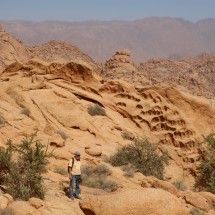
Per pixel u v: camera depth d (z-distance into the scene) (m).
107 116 22.48
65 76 25.83
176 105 23.62
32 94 21.95
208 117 23.52
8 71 28.30
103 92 25.47
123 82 25.45
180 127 22.28
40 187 10.34
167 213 9.09
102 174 14.92
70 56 93.69
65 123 20.14
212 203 14.10
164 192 9.55
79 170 11.38
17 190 9.89
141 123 23.16
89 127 20.30
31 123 17.66
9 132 15.64
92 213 9.47
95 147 18.31
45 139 16.19
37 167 10.67
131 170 16.25
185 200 13.70
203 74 106.88
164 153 21.12
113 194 9.57
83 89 25.33
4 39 73.75
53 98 22.27
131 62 81.31
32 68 27.50
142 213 9.02
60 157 14.99
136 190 9.49
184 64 113.81
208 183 18.41
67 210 9.99
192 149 21.47
